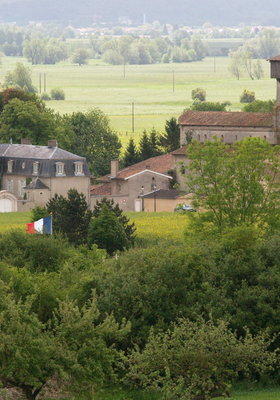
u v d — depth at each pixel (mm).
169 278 165000
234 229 181250
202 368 131875
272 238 179250
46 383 141125
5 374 127812
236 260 169875
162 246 181625
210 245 179375
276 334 159000
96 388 141750
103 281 165750
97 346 134000
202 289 166125
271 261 172875
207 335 132375
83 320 134250
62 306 138500
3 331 129250
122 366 137000
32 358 128500
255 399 145375
